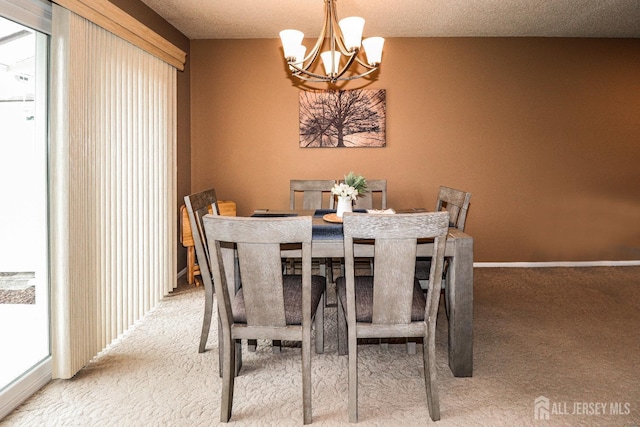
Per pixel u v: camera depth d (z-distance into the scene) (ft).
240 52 13.88
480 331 8.86
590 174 14.30
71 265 6.89
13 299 9.00
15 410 5.99
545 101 14.10
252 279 5.45
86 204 7.39
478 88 14.03
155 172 10.66
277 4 10.96
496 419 5.78
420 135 14.11
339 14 11.73
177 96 12.92
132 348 8.13
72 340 6.93
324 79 8.27
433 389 5.72
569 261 14.49
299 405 6.15
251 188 14.21
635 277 12.96
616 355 7.72
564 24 12.75
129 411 5.98
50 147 6.83
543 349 7.99
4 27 6.56
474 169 14.21
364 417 5.84
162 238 11.10
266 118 14.05
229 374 5.68
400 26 12.84
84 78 7.34
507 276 13.14
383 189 11.57
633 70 14.08
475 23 12.61
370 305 6.01
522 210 14.33
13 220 8.61
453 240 6.76
